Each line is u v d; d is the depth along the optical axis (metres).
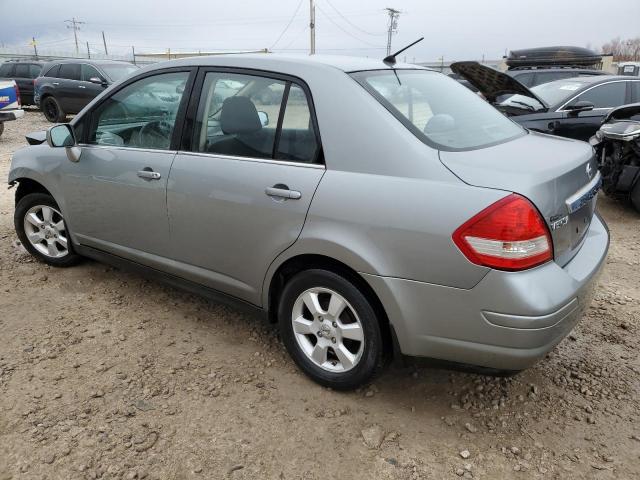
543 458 2.39
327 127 2.59
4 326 3.40
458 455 2.40
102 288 3.98
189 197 3.05
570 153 2.68
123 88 3.48
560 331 2.29
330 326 2.71
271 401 2.74
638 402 2.77
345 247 2.45
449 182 2.27
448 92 3.13
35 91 14.79
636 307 3.82
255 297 2.97
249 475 2.26
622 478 2.28
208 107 3.05
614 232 5.61
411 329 2.40
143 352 3.16
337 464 2.33
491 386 2.90
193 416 2.61
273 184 2.69
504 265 2.15
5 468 2.26
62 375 2.90
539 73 9.93
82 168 3.67
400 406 2.73
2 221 5.61
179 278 3.37
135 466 2.29
